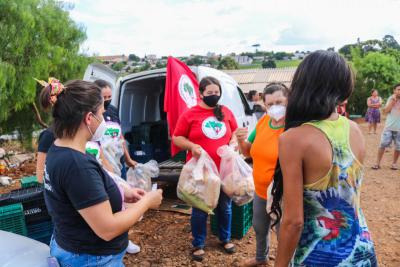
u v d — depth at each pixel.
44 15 7.82
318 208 1.54
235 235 4.14
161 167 5.46
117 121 3.91
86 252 1.76
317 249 1.54
